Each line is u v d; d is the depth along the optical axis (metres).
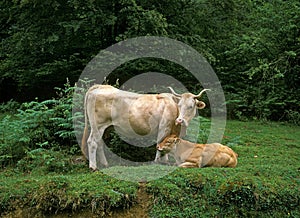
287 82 12.15
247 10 13.29
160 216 4.74
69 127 6.74
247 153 7.16
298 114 11.19
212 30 11.95
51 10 10.23
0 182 5.18
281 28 11.71
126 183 5.04
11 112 11.30
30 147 6.64
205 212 4.83
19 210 4.79
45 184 4.94
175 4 10.82
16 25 11.24
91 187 4.91
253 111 11.83
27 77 11.38
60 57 11.24
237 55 12.43
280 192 5.05
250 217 4.90
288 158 6.85
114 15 10.23
